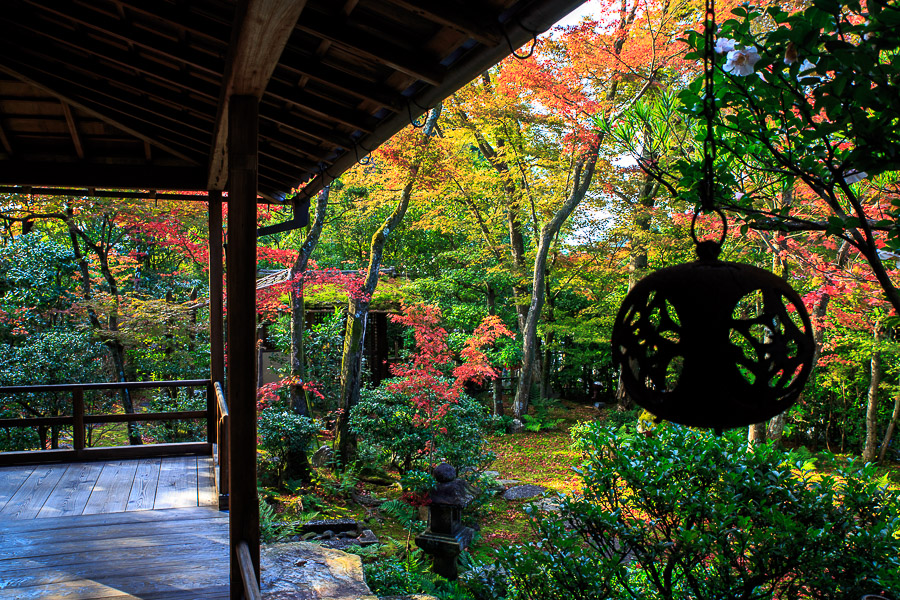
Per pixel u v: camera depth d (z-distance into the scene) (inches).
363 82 103.3
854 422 485.1
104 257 393.1
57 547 146.0
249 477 107.7
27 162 191.3
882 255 114.9
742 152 87.4
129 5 94.3
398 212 434.6
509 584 153.5
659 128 125.0
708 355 49.0
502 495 372.2
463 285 636.7
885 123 70.6
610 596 140.2
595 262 570.9
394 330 677.9
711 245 54.4
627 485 145.4
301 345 401.1
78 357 355.6
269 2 67.9
